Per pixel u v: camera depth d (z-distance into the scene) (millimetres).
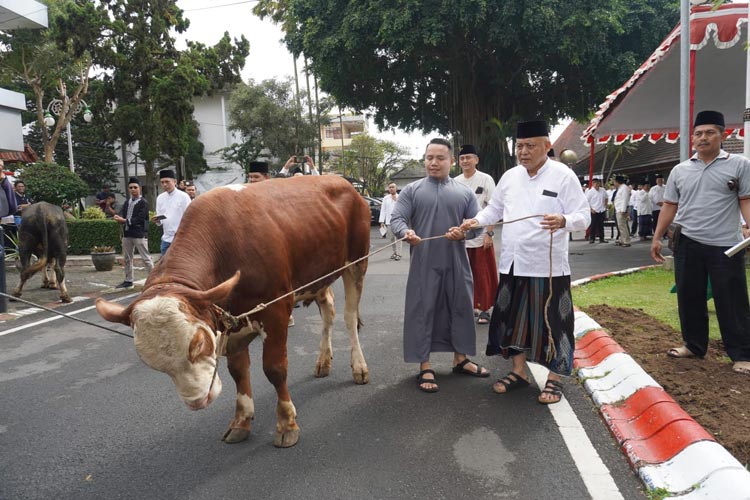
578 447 3377
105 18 23938
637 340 5102
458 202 4594
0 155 19734
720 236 4273
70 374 5141
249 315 3334
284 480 3105
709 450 2820
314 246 3891
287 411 3529
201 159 36000
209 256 3107
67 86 30156
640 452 3150
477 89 27109
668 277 8859
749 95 7164
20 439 3738
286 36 26078
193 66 25688
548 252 4031
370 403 4176
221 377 4965
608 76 24703
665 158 22344
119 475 3221
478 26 21500
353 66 25031
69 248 14781
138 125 24844
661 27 23906
